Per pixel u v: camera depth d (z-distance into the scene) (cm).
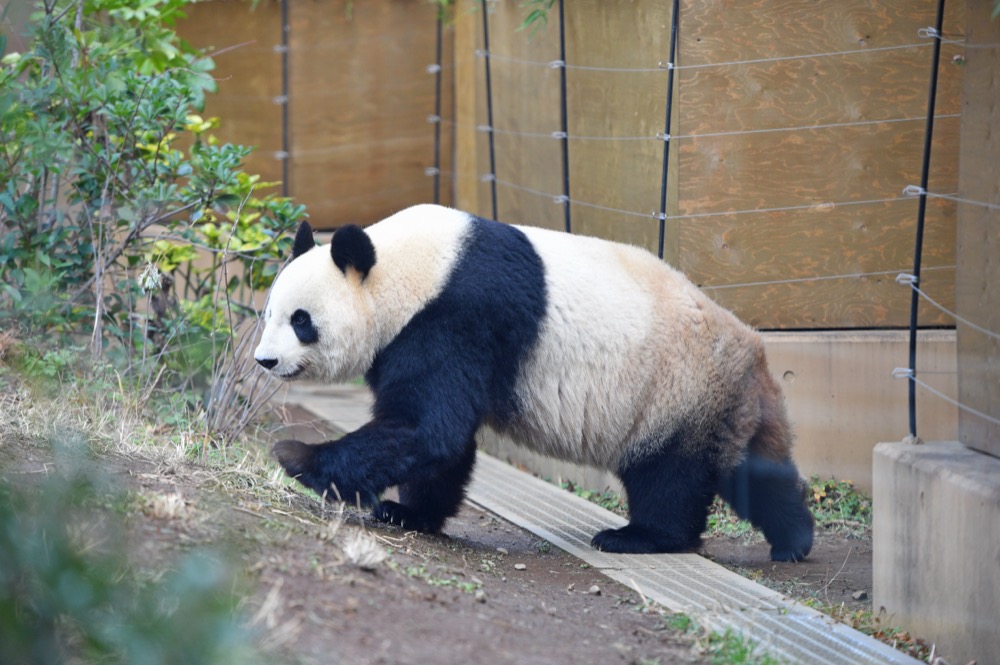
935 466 777
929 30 938
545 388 911
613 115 1267
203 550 594
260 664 506
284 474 945
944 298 1177
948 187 1166
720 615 761
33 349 1027
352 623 600
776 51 1158
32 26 1023
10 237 1100
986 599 711
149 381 1096
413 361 875
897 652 721
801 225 1179
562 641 650
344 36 1888
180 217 1357
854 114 1162
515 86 1516
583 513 1112
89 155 1118
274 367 875
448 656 588
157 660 447
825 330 1194
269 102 1867
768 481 989
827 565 1000
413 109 1934
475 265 884
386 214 1945
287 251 1210
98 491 579
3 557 441
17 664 453
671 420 934
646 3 1196
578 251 941
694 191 1177
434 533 950
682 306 945
